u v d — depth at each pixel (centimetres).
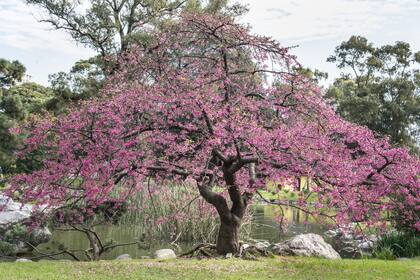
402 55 4759
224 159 932
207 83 944
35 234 1248
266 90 984
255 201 1207
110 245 1145
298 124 912
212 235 1375
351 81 5038
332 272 784
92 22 2383
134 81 991
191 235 1395
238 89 999
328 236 1553
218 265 838
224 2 2241
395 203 888
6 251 1138
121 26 2441
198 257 959
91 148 873
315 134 877
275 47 924
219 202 954
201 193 974
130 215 1497
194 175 927
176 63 1034
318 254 1059
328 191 841
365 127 923
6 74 2059
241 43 952
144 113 917
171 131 955
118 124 867
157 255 1064
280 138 830
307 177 847
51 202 911
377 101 4138
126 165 851
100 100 931
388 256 1040
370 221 880
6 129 1819
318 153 838
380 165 882
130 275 738
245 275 752
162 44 988
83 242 1359
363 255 1230
